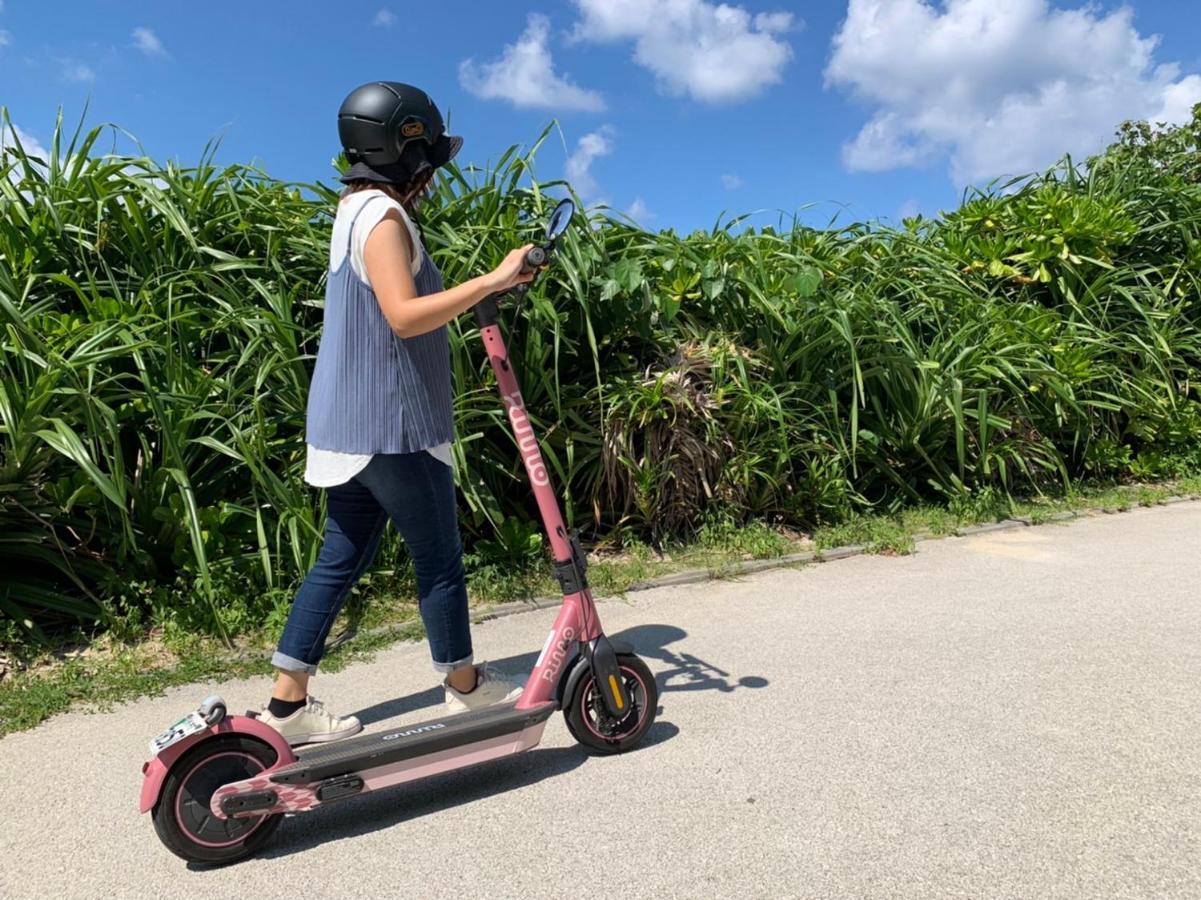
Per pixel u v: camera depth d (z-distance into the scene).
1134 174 7.78
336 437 2.44
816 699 3.08
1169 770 2.54
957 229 7.10
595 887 2.11
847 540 5.07
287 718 2.64
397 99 2.42
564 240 4.67
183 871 2.23
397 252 2.33
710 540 4.90
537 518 4.73
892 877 2.10
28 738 2.96
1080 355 5.95
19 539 3.56
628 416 4.68
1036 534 5.32
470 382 4.39
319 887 2.15
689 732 2.88
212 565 3.82
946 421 5.57
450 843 2.31
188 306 4.21
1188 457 6.65
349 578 2.66
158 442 3.97
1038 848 2.19
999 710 2.95
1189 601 3.99
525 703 2.61
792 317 5.21
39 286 4.16
